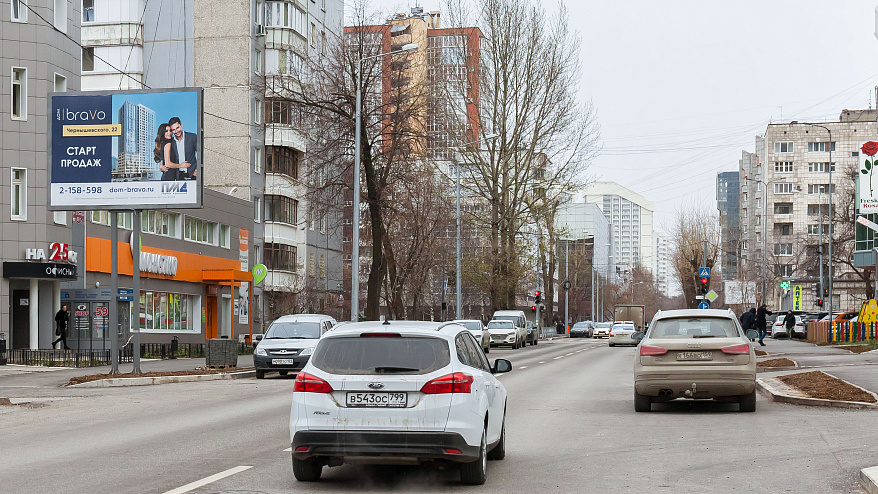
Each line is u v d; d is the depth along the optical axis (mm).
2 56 37844
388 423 9109
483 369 10523
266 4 62531
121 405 19062
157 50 61188
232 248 56656
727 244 120250
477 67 58312
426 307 81125
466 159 58594
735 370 15984
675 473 10156
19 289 38531
